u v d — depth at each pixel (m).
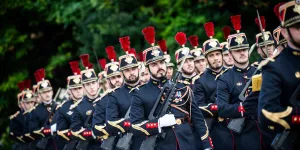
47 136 16.88
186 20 20.16
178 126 9.92
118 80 13.33
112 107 11.79
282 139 6.92
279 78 7.01
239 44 11.04
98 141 13.72
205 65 13.71
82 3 24.50
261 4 19.28
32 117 17.84
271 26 19.64
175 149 9.84
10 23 27.12
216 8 20.30
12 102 27.55
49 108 18.00
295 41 6.96
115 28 20.53
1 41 26.69
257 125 10.30
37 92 18.84
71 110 15.30
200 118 10.15
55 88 26.55
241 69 11.05
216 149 11.42
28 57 27.52
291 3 6.89
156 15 21.75
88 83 14.33
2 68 27.58
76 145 14.74
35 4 26.03
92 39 21.30
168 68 13.05
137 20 21.28
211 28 12.59
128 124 11.38
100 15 22.05
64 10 25.22
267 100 6.95
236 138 10.62
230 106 10.52
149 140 9.89
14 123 20.44
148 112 10.16
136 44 20.41
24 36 26.66
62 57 26.02
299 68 6.99
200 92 12.29
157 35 20.62
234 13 19.98
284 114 6.83
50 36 27.33
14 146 20.47
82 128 13.91
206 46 12.55
